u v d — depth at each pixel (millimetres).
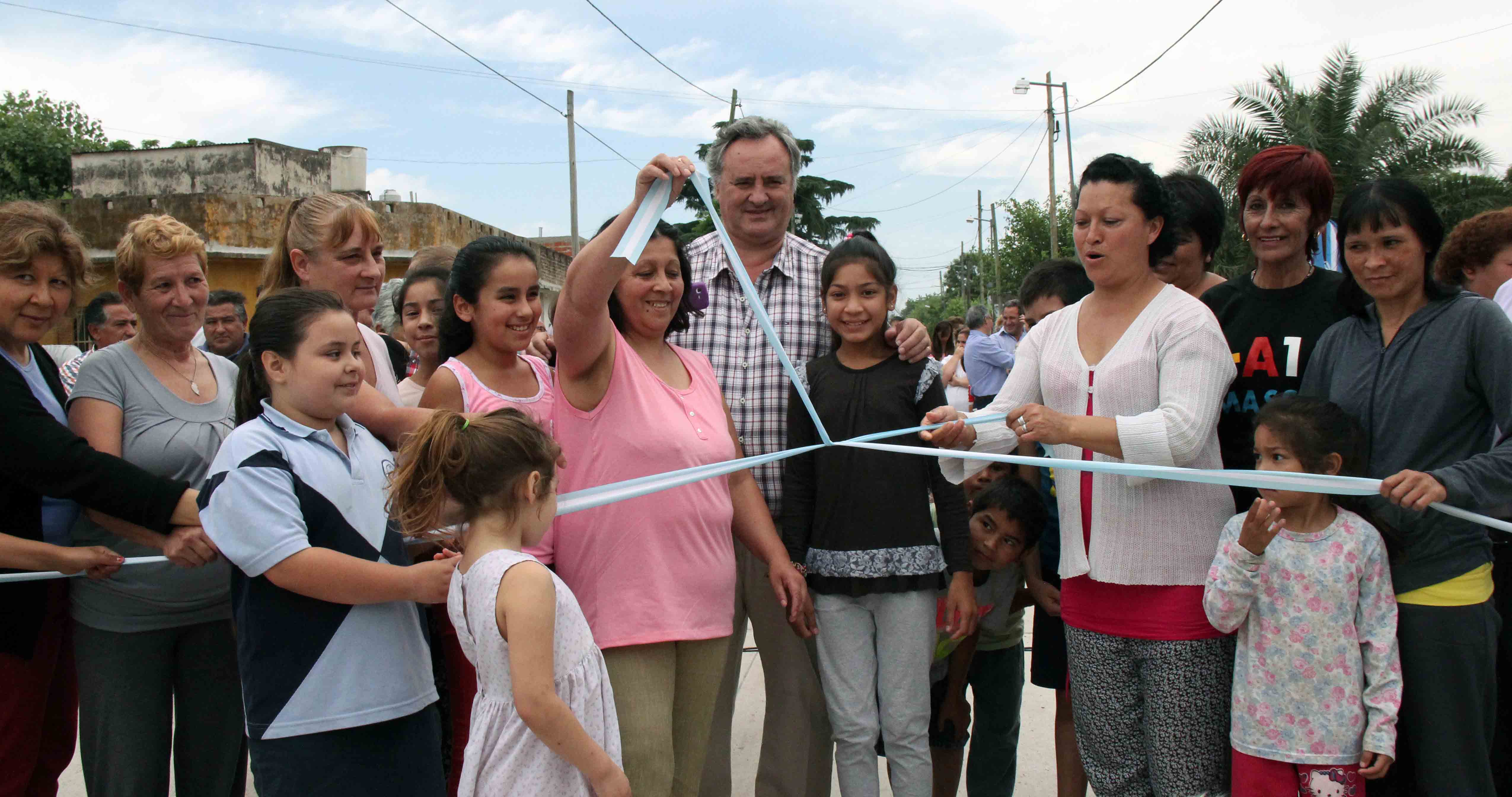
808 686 3018
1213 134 15070
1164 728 2404
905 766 2734
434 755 2256
